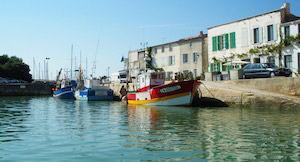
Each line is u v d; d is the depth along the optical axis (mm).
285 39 26375
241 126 12109
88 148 8320
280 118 14500
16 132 11305
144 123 13477
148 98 24734
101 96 36094
